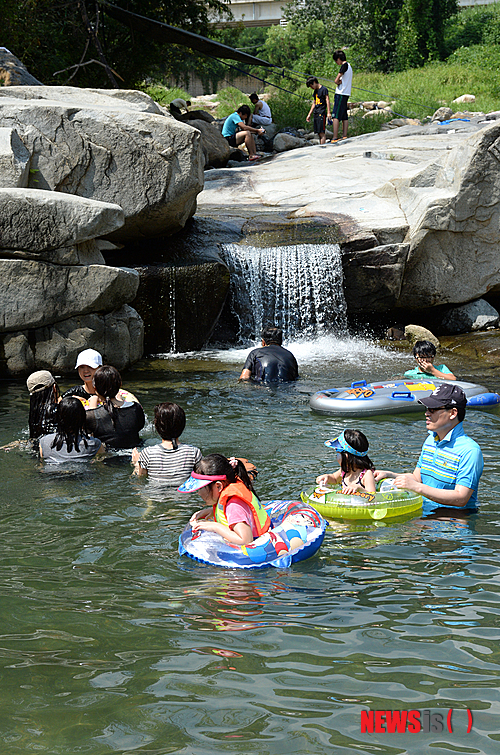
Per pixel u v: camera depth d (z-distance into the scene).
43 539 4.56
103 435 6.34
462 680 2.98
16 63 15.13
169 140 10.88
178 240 12.35
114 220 9.45
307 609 3.63
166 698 2.86
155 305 11.09
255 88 43.78
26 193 9.04
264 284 12.36
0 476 5.73
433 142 18.41
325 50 39.72
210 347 12.02
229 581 3.98
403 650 3.22
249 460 6.22
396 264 12.56
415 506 5.10
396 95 30.14
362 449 5.21
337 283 12.52
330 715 2.75
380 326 13.39
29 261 9.15
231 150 21.33
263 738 2.61
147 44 24.39
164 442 5.79
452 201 12.19
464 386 8.24
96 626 3.45
